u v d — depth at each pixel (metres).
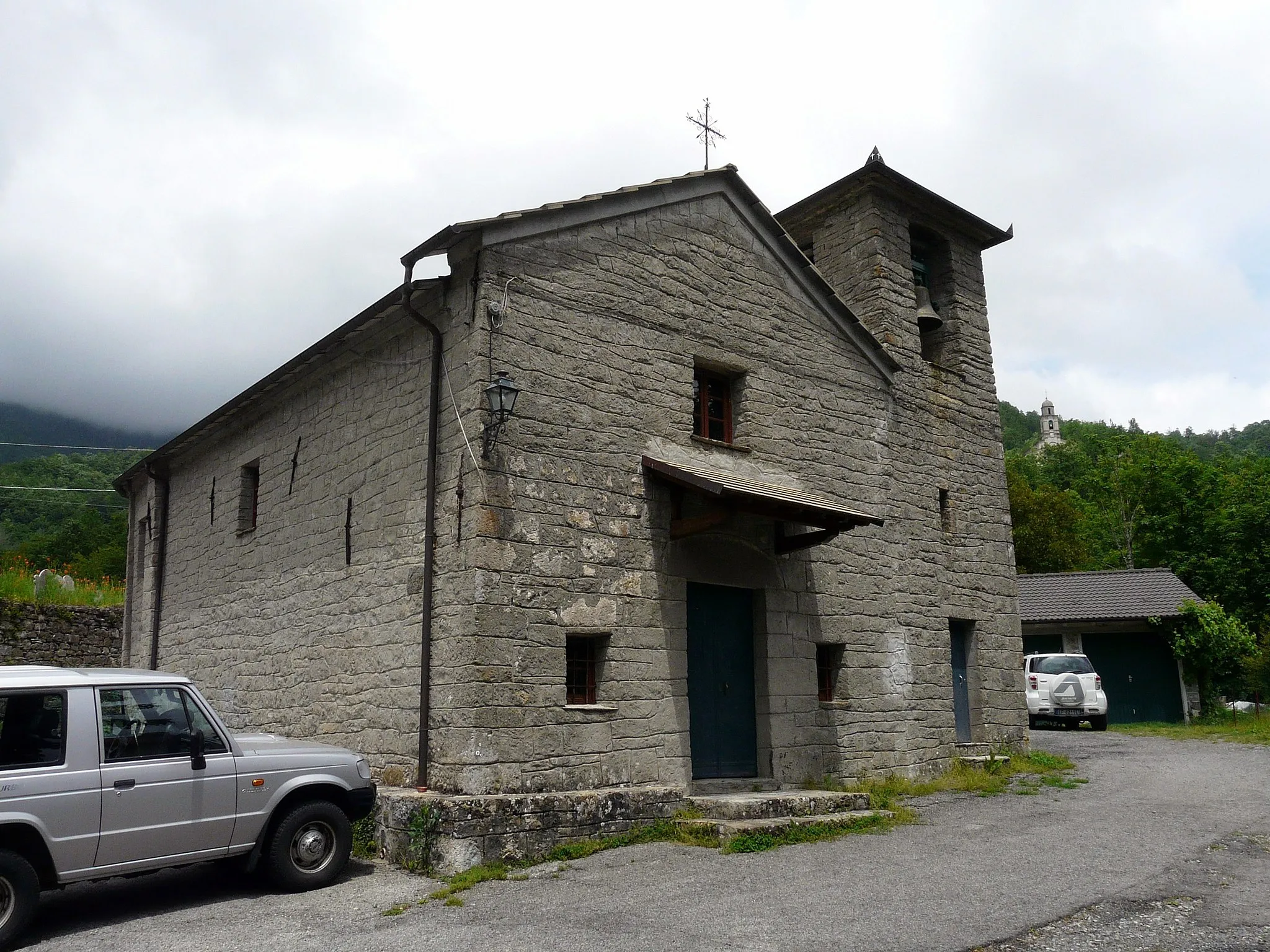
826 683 11.77
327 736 10.55
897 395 13.61
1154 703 23.47
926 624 13.12
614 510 9.66
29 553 42.88
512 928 6.09
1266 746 15.44
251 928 6.27
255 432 13.59
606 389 9.88
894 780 11.67
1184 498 36.62
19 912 5.91
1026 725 14.50
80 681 6.62
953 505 14.22
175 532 16.00
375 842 8.34
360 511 10.63
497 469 8.82
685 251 10.95
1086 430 57.88
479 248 9.12
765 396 11.53
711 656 10.48
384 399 10.52
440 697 8.69
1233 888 6.77
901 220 14.59
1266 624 29.89
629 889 6.98
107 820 6.42
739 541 10.77
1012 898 6.52
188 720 7.04
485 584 8.53
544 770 8.60
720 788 10.05
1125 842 8.34
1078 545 38.97
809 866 7.62
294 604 11.74
